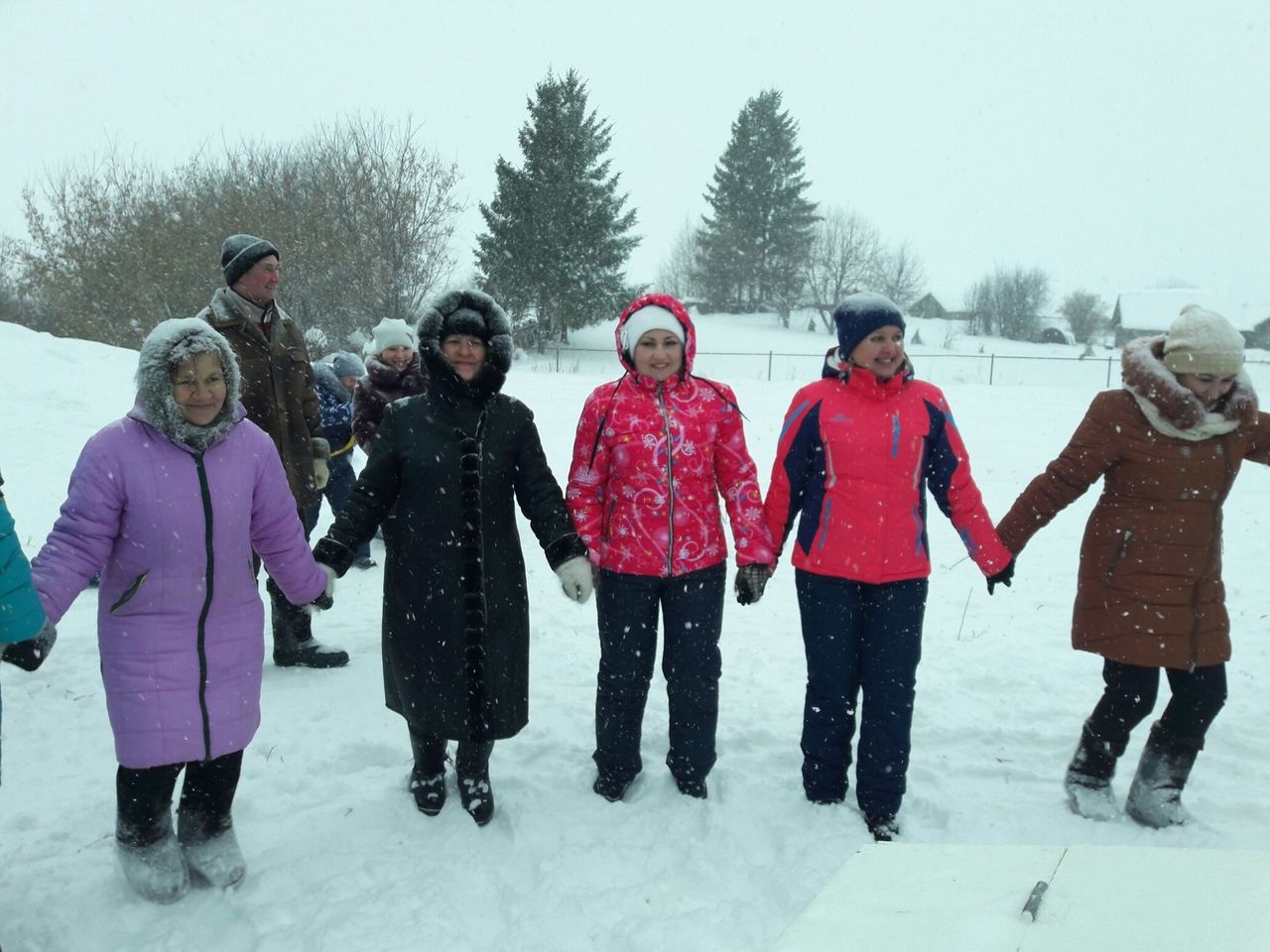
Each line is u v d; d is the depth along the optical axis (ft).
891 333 11.62
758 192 199.93
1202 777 13.12
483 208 139.85
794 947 4.63
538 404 55.67
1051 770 13.44
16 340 43.91
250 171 104.99
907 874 5.26
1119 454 11.75
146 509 9.43
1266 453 11.85
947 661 17.29
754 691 15.97
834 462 11.76
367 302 97.91
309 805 12.17
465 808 11.86
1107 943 4.47
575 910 9.98
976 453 42.16
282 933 9.64
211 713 9.80
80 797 12.14
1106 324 213.66
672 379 11.99
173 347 9.45
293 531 10.55
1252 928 4.55
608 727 12.24
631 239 148.87
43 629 8.74
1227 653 11.66
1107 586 11.93
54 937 9.53
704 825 11.71
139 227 96.89
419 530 11.30
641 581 11.94
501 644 11.48
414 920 9.87
